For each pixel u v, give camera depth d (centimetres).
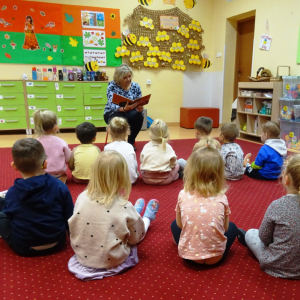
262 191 226
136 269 127
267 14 443
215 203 119
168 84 582
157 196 214
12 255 137
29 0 469
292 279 119
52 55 496
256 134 442
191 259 120
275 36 432
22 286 115
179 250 124
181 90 596
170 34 557
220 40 571
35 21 478
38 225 128
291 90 380
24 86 464
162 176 234
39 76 485
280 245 116
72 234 121
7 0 460
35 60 491
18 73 488
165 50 560
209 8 579
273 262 118
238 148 252
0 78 480
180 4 553
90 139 234
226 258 136
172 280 119
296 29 396
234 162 248
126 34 525
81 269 121
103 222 116
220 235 119
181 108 587
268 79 418
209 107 604
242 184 243
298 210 113
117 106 332
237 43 568
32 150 125
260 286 115
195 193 123
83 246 120
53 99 481
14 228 129
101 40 516
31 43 483
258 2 461
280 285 115
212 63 605
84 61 511
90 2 500
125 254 123
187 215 120
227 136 250
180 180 252
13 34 472
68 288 114
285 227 113
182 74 589
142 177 251
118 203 119
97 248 117
